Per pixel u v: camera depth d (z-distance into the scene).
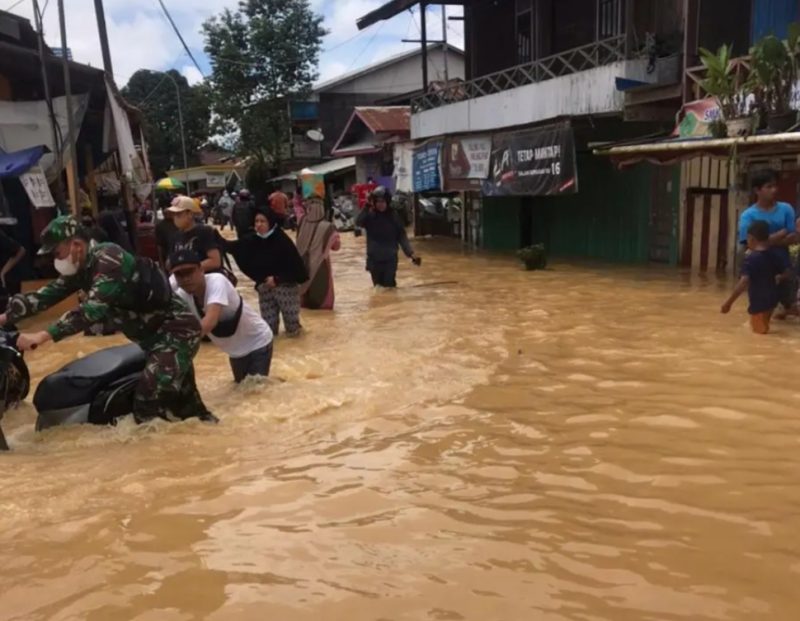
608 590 2.84
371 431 4.91
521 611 2.70
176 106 53.38
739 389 5.57
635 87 12.69
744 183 11.70
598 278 12.45
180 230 7.60
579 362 6.65
